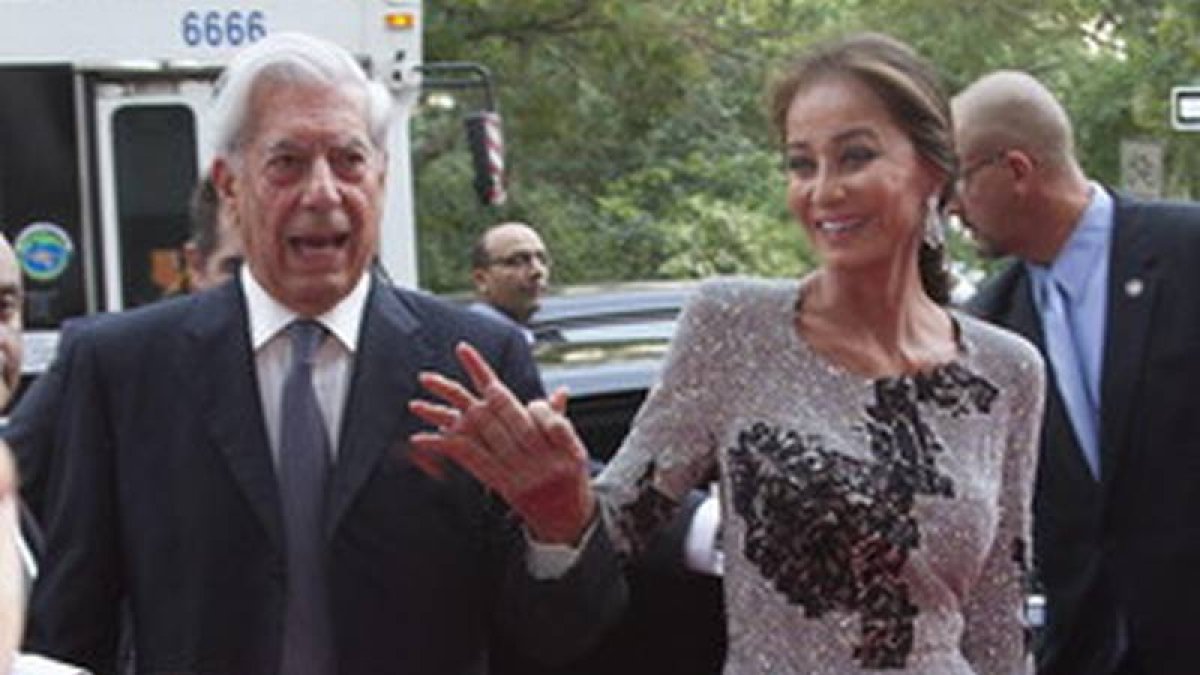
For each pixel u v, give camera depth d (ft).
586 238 76.79
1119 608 13.56
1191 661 13.42
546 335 20.01
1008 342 11.10
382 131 10.93
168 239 32.01
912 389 10.67
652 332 19.48
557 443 9.97
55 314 31.30
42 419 11.28
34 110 31.37
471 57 67.21
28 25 31.40
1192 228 13.64
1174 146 59.82
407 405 10.77
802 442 10.45
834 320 10.69
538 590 10.40
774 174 81.61
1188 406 13.35
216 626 10.59
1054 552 13.82
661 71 69.87
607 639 13.58
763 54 77.30
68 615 10.78
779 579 10.42
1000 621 11.05
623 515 10.61
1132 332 13.50
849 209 10.53
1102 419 13.53
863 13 74.33
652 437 10.72
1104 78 66.80
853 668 10.32
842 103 10.53
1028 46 72.13
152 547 10.72
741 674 10.54
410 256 32.71
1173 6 59.11
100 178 31.68
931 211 10.94
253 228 10.68
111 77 31.81
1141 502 13.47
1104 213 13.88
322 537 10.62
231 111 10.69
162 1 31.94
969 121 13.79
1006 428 10.97
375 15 32.76
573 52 69.21
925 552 10.39
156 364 10.87
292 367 10.78
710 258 78.23
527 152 76.28
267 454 10.68
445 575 10.75
